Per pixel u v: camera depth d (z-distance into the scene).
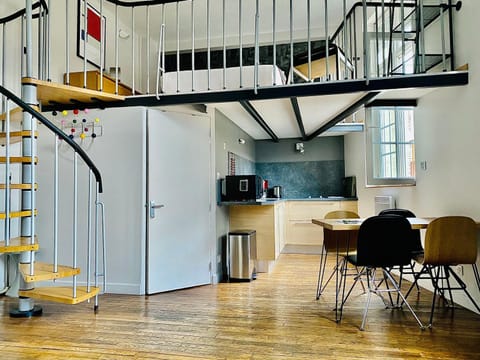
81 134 3.80
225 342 2.39
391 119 4.54
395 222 2.67
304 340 2.42
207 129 4.14
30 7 2.94
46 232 3.85
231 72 3.62
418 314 2.96
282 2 5.26
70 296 2.76
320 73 4.57
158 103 3.59
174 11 5.48
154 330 2.61
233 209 4.60
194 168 4.02
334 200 5.91
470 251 2.73
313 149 6.91
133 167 3.71
